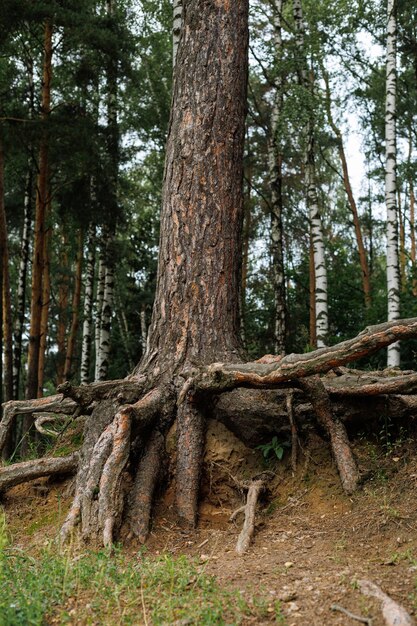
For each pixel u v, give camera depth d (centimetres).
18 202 2002
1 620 358
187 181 673
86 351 1933
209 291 653
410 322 517
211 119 683
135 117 1964
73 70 1723
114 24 1620
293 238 2714
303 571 429
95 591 406
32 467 612
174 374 629
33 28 1525
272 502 568
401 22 1767
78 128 1458
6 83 1612
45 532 549
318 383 573
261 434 602
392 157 1391
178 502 570
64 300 2766
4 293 1464
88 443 575
